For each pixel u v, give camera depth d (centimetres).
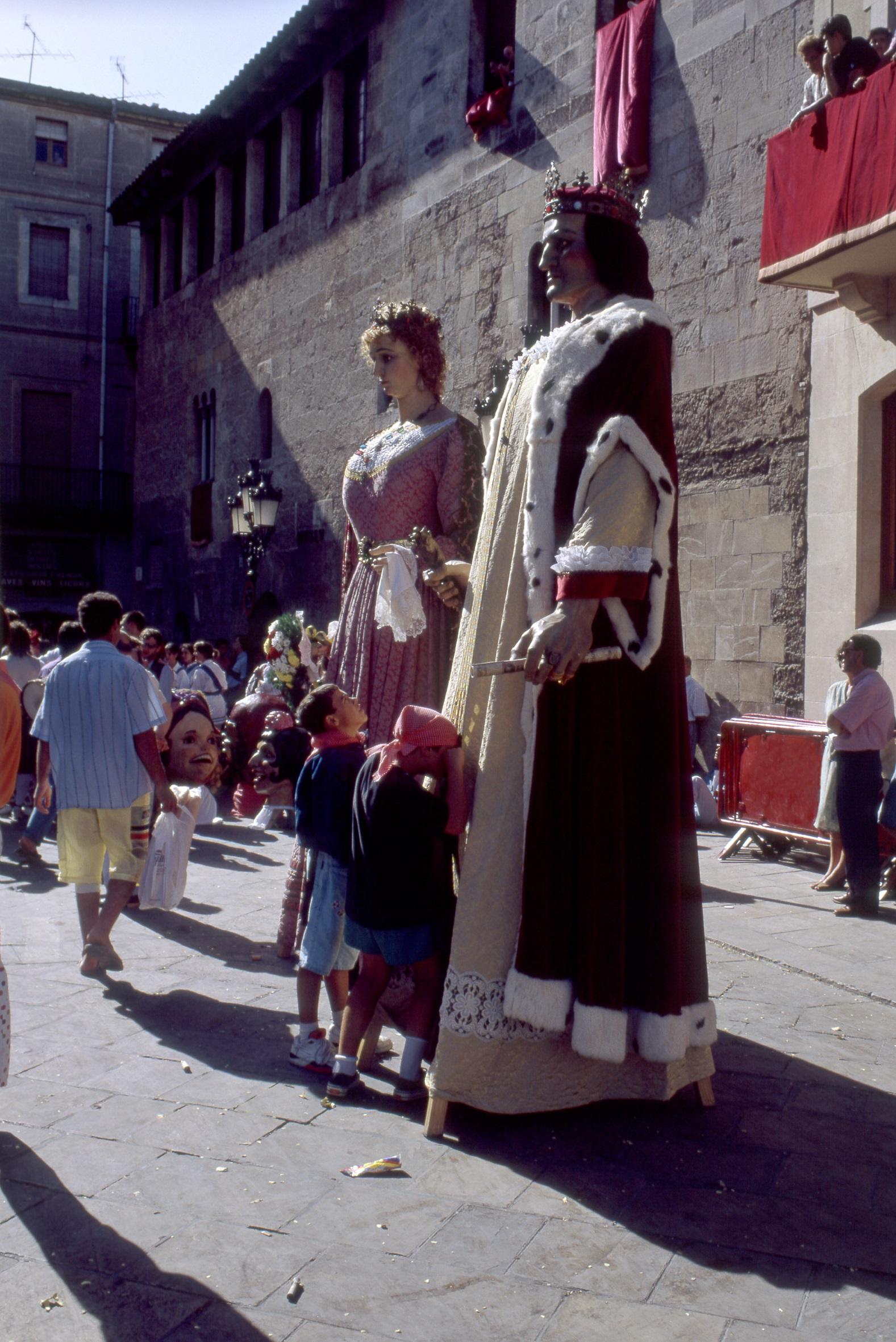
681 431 1225
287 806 974
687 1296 262
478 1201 306
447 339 1697
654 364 342
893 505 1017
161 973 532
